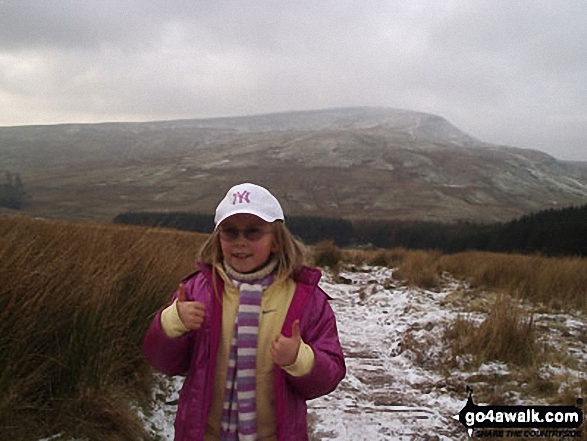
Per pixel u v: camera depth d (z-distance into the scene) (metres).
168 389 3.76
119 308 3.51
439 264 12.12
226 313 1.79
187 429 1.75
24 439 2.51
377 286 10.09
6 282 2.81
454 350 5.09
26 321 2.68
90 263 3.62
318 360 1.65
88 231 5.16
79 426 2.71
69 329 2.94
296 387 1.73
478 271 10.28
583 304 7.56
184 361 1.89
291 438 1.74
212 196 150.00
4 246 3.16
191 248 7.20
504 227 36.34
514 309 5.78
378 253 15.46
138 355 3.53
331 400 4.13
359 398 4.23
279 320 1.77
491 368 4.72
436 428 3.67
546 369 4.61
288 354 1.57
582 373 4.55
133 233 5.77
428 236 45.00
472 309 7.30
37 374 2.68
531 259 11.85
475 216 132.88
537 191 195.00
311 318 1.81
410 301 8.20
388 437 3.50
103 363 3.00
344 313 7.84
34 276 2.94
